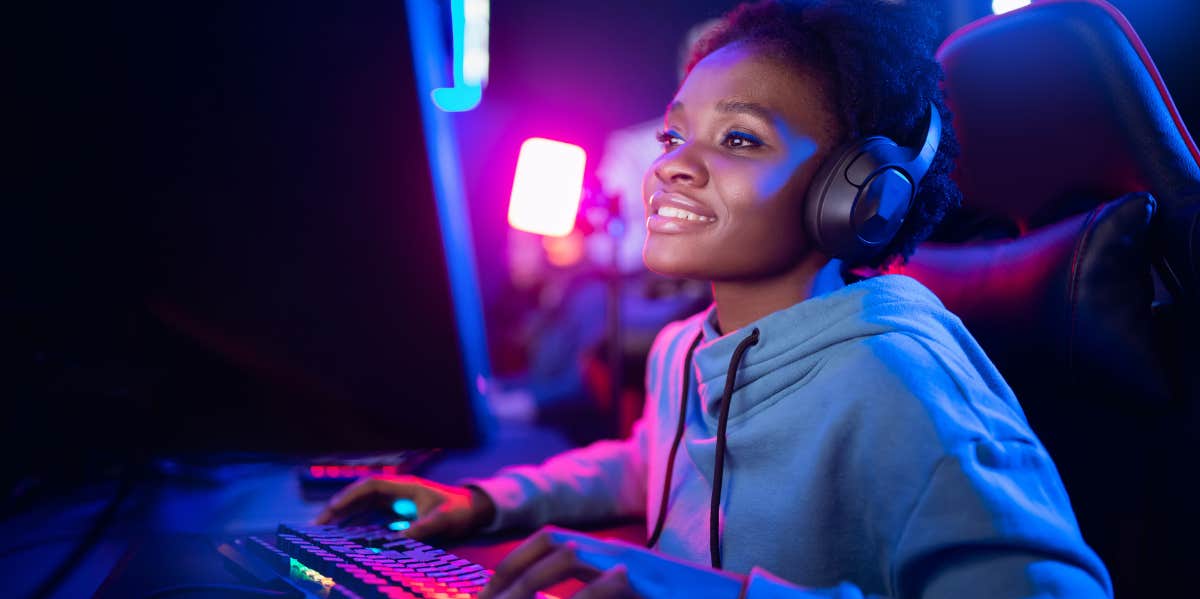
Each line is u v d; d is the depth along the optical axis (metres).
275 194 0.92
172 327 1.02
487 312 4.41
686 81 0.73
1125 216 0.73
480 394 1.10
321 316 0.98
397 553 0.64
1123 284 0.72
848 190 0.65
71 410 0.98
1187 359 0.71
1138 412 0.73
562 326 3.05
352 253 0.95
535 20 4.18
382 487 0.88
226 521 0.83
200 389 1.05
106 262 0.97
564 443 1.31
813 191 0.66
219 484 0.98
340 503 0.84
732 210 0.66
